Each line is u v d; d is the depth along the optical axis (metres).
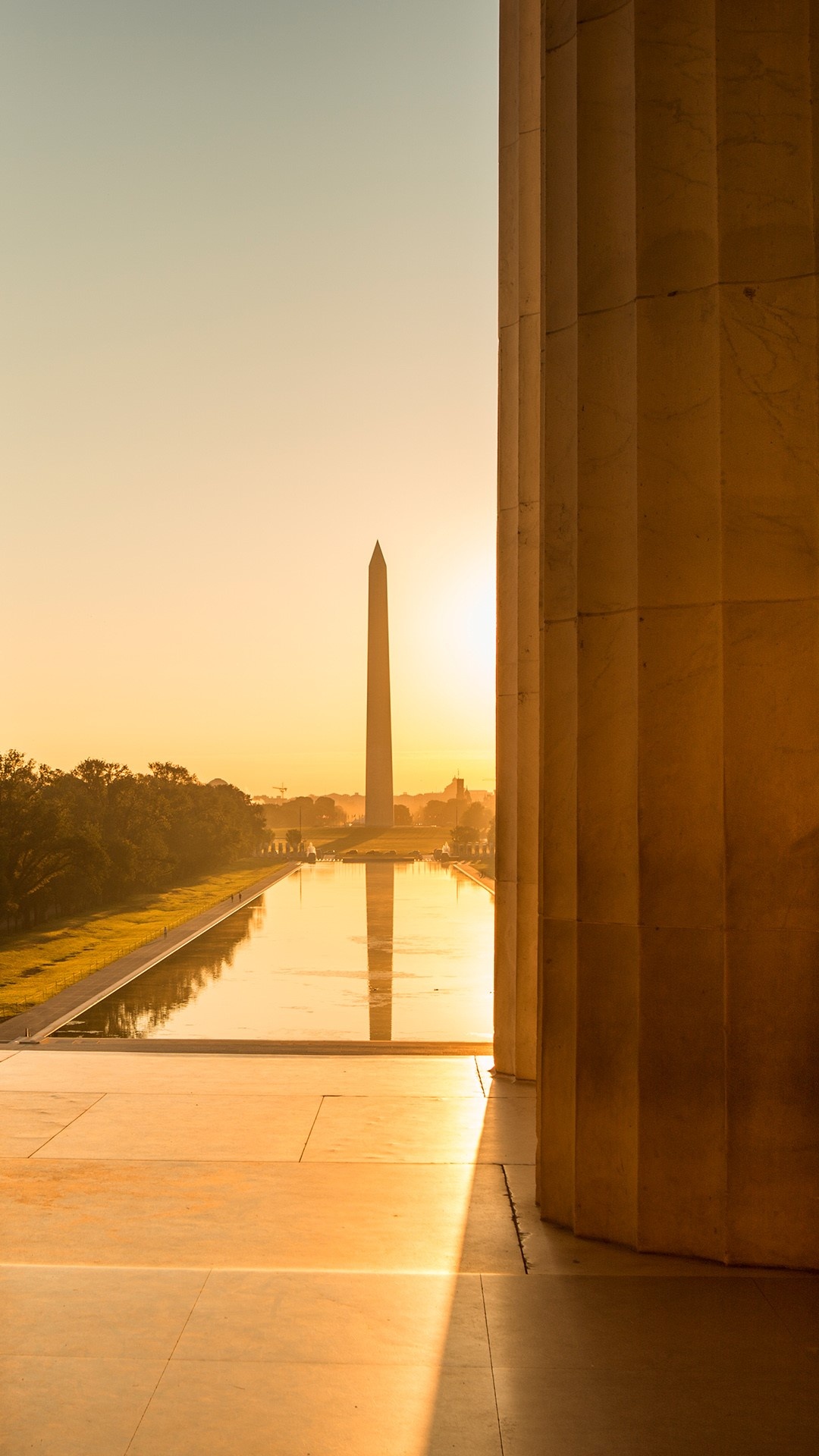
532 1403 4.62
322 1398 4.64
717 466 6.54
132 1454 4.23
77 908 58.69
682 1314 5.53
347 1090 10.12
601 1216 6.66
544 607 7.34
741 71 6.52
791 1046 6.30
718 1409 4.59
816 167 6.41
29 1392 4.66
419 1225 6.82
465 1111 9.48
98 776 80.12
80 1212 6.98
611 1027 6.73
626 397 6.84
